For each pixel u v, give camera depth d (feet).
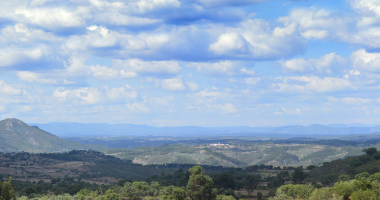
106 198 506.89
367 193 303.68
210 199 467.93
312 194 415.64
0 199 279.69
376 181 366.02
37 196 596.29
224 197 525.34
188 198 469.57
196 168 477.36
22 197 531.50
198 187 468.34
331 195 395.14
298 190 482.28
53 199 538.88
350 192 358.23
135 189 574.15
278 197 482.69
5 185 282.56
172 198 457.27
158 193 606.55
